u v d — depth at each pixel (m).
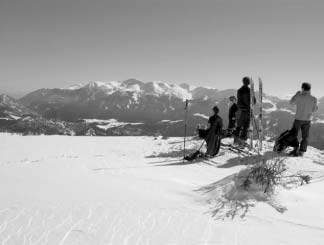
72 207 6.38
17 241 4.93
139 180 8.81
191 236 5.18
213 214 6.13
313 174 9.35
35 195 7.19
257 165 7.77
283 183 7.91
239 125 13.52
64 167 11.33
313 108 11.86
